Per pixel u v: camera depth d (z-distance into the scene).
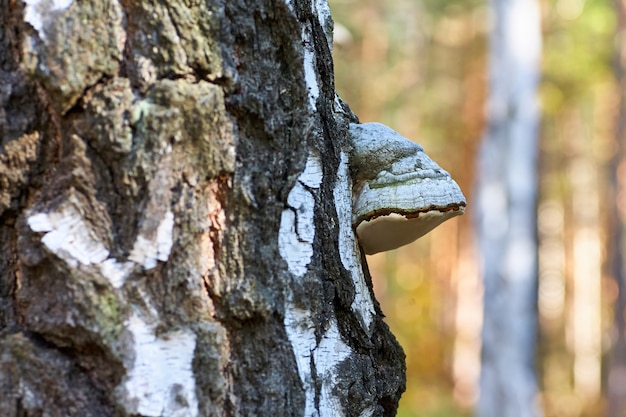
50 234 1.49
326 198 1.60
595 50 9.79
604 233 14.46
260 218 1.54
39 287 1.50
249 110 1.54
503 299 6.91
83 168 1.50
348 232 1.63
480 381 7.00
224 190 1.53
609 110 11.55
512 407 6.71
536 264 7.00
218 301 1.52
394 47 8.30
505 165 7.05
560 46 10.01
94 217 1.50
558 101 11.21
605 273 13.62
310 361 1.56
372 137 1.67
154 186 1.50
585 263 14.73
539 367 14.41
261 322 1.54
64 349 1.50
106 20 1.50
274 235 1.54
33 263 1.49
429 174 1.67
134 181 1.50
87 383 1.50
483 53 10.72
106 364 1.49
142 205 1.50
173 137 1.50
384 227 1.65
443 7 9.13
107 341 1.49
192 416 1.50
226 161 1.52
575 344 14.72
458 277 13.70
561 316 16.52
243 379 1.53
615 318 8.91
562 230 16.58
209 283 1.52
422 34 9.27
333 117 1.62
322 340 1.58
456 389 12.14
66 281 1.49
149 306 1.50
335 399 1.58
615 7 8.88
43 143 1.51
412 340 14.13
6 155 1.50
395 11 8.07
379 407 1.65
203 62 1.52
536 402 6.77
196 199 1.51
